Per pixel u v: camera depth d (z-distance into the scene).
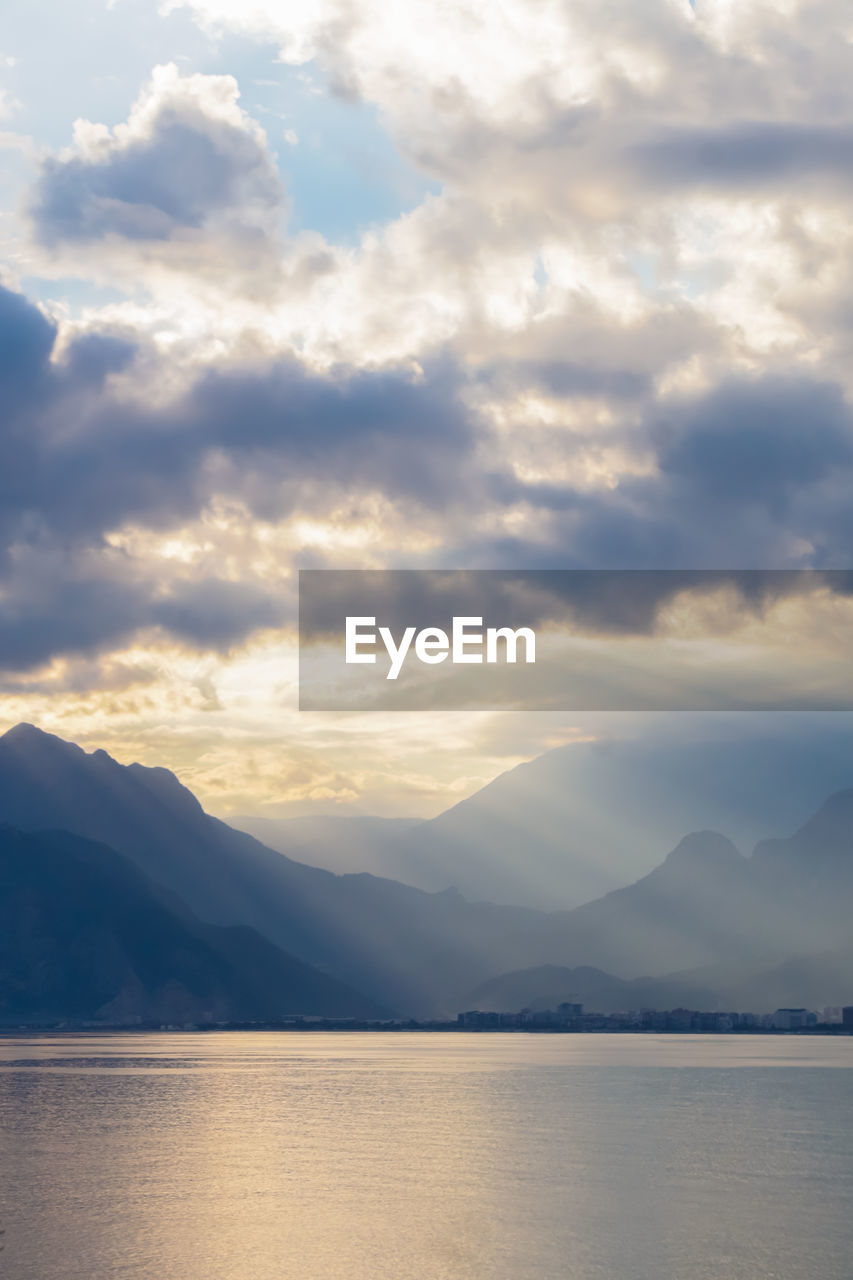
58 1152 107.06
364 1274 62.81
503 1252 67.25
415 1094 161.75
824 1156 102.38
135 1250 68.25
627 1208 79.31
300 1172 94.56
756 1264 64.62
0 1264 65.31
